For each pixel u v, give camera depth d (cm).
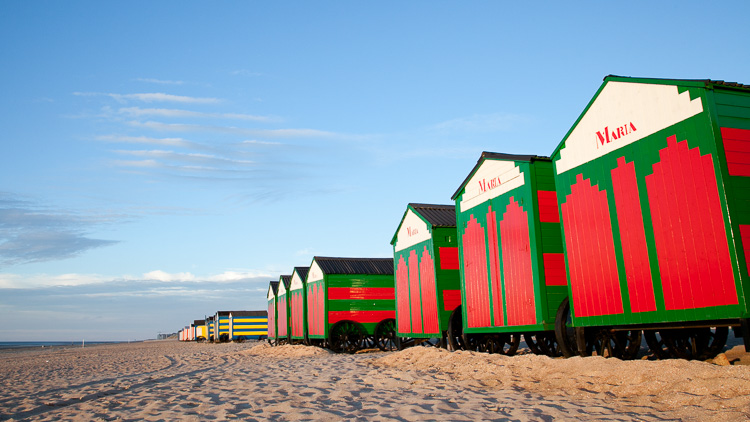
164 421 691
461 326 1514
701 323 791
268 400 825
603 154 917
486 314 1274
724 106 742
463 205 1401
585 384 761
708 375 654
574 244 983
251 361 1950
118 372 1759
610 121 905
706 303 724
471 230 1355
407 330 1802
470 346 1432
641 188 836
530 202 1119
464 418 614
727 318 694
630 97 864
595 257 927
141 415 749
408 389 878
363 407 725
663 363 730
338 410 706
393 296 2477
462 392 805
